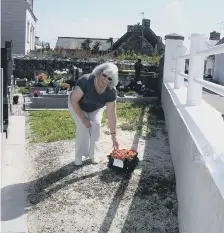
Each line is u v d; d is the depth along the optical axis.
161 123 8.20
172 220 3.77
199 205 2.62
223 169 2.29
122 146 6.15
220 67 25.31
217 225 2.01
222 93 2.76
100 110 5.17
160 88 11.91
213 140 2.94
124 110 9.76
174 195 4.28
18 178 4.74
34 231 3.51
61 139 6.56
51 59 18.75
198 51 4.36
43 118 8.66
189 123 3.73
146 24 47.69
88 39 46.69
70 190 4.35
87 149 5.09
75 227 3.58
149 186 4.46
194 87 4.93
